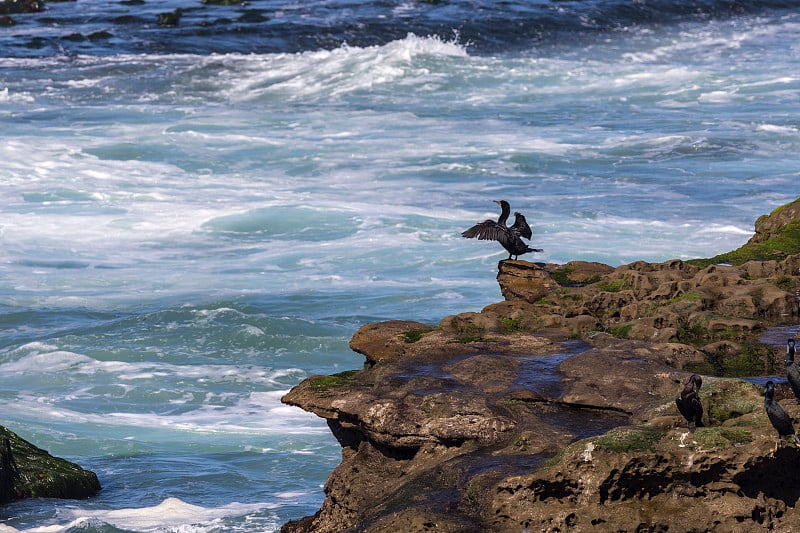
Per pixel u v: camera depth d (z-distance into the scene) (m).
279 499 36.72
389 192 77.00
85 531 33.66
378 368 27.62
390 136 91.69
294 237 68.94
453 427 23.88
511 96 106.19
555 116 97.94
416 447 24.28
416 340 29.33
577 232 66.75
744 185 75.88
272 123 96.62
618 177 78.75
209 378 49.09
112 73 115.50
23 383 48.56
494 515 20.94
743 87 106.62
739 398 23.12
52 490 36.03
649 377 24.92
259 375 49.59
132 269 63.72
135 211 73.62
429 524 20.88
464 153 85.56
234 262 64.81
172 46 127.44
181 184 79.50
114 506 36.06
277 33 131.75
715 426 21.55
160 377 49.06
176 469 39.28
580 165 82.06
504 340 28.58
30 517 34.28
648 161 82.44
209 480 38.31
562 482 20.86
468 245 66.62
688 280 33.81
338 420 25.95
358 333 30.42
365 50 122.88
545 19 137.38
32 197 76.12
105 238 68.81
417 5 146.50
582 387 24.69
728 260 38.59
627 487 20.81
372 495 24.08
